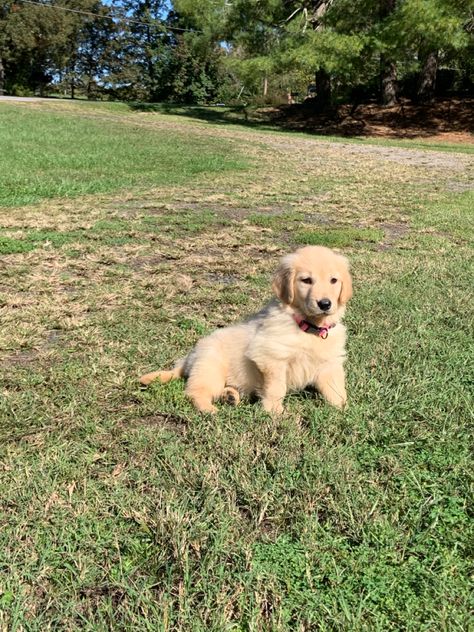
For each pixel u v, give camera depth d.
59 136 5.65
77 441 0.79
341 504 0.65
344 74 7.04
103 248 1.98
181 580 0.55
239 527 0.61
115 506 0.65
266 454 0.75
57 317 1.31
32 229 2.24
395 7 7.20
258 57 7.21
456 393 0.92
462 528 0.61
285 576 0.55
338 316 0.90
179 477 0.69
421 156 5.75
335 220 2.60
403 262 1.85
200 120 8.81
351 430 0.81
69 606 0.52
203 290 1.54
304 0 7.66
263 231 2.33
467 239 2.24
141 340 1.18
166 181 3.59
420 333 1.20
